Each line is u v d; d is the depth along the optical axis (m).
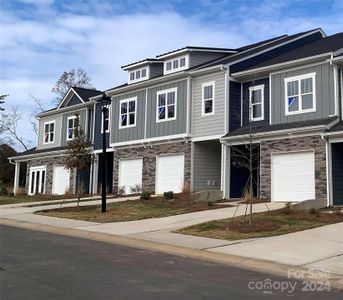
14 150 55.03
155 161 28.22
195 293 7.52
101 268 9.41
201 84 26.12
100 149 33.44
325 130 20.02
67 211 21.23
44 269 9.15
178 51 27.95
